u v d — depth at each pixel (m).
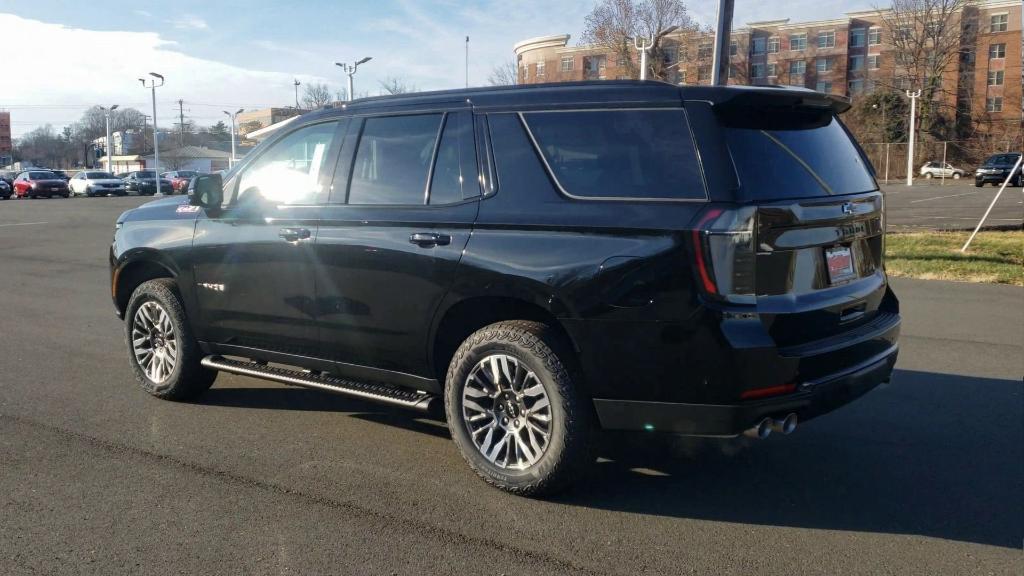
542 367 4.03
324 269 4.87
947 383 6.41
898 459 4.83
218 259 5.41
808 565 3.54
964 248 13.91
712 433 3.78
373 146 4.85
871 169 4.68
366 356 4.82
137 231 5.96
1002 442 5.11
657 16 58.38
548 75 78.62
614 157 4.02
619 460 4.82
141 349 6.06
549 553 3.64
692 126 3.87
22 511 4.05
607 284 3.85
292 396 6.14
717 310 3.64
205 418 5.58
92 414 5.64
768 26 81.19
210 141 121.75
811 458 4.85
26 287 11.62
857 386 4.10
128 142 116.00
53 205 36.31
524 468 4.18
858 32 78.69
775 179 3.90
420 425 5.45
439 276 4.37
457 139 4.51
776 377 3.71
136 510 4.07
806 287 3.95
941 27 71.94
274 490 4.33
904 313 9.20
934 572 3.48
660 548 3.70
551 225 4.05
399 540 3.76
